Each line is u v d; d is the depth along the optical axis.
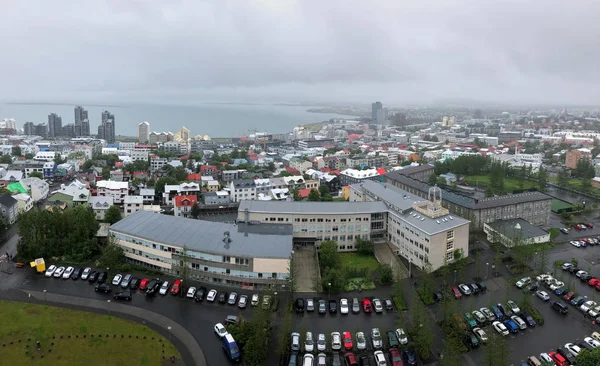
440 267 134.00
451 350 87.62
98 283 120.19
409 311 110.75
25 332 97.50
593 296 116.56
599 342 97.12
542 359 91.50
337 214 150.25
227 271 121.62
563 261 141.62
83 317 104.00
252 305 111.62
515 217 179.50
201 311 108.75
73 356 90.50
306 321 105.69
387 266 126.50
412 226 139.50
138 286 119.25
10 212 173.00
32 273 125.38
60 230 138.50
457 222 138.12
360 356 93.56
